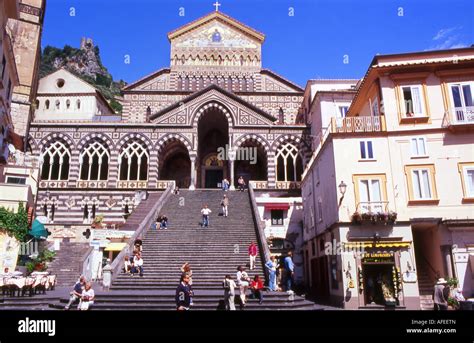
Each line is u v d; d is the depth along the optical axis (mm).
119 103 89875
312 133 41062
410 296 21016
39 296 17828
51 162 40312
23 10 35406
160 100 47719
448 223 21594
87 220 38469
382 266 22266
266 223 36094
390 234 22125
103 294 15938
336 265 23047
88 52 105625
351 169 23484
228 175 47281
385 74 25062
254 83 49250
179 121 42031
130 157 41031
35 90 39250
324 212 26797
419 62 24594
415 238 25391
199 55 49812
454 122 23047
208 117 44938
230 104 42562
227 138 48000
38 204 38625
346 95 37000
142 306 15180
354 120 24891
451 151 23109
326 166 26094
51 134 40625
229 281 14828
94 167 45469
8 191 24250
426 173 23094
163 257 22062
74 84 49844
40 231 25656
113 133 41188
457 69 24297
